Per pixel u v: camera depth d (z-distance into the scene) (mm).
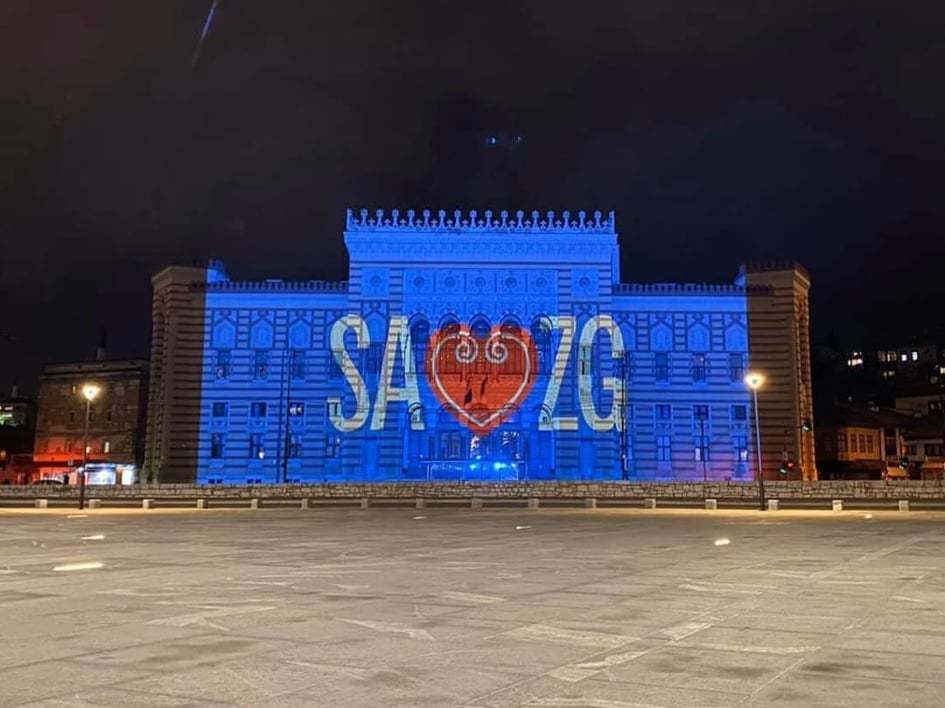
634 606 15102
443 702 8836
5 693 9141
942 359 157250
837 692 9211
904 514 50156
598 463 79562
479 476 79375
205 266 85125
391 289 81875
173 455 81562
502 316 81562
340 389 81812
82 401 98500
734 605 15195
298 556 24969
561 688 9383
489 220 82562
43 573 20516
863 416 105062
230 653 11164
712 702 8828
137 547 28312
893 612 14398
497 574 20125
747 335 83250
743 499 61031
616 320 83000
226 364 83125
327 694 9141
